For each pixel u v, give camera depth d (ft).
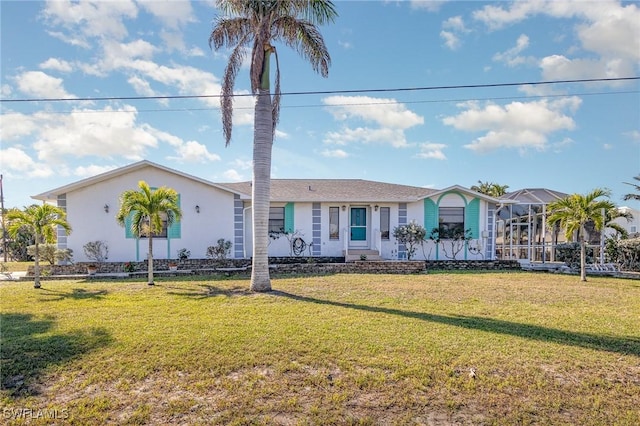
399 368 15.40
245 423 11.39
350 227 59.82
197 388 13.66
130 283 38.81
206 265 51.34
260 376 14.62
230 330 20.51
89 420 11.54
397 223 59.31
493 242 60.39
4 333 19.95
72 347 17.65
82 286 37.01
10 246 80.84
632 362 16.35
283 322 22.30
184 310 25.61
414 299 29.91
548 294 32.58
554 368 15.62
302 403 12.64
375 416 11.84
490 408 12.40
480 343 18.60
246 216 57.47
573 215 43.65
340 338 19.17
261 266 33.60
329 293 32.48
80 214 51.26
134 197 37.76
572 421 11.67
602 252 54.80
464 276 45.11
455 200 59.72
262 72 34.17
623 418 11.86
